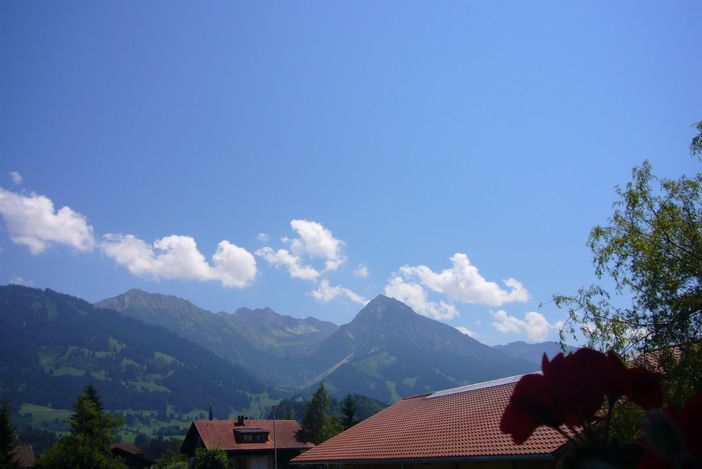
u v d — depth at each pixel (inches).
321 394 2721.5
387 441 1005.8
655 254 452.4
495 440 747.4
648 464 55.1
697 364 389.4
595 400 60.7
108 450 2413.9
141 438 7706.7
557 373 61.6
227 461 2281.0
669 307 434.3
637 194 490.3
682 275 440.5
